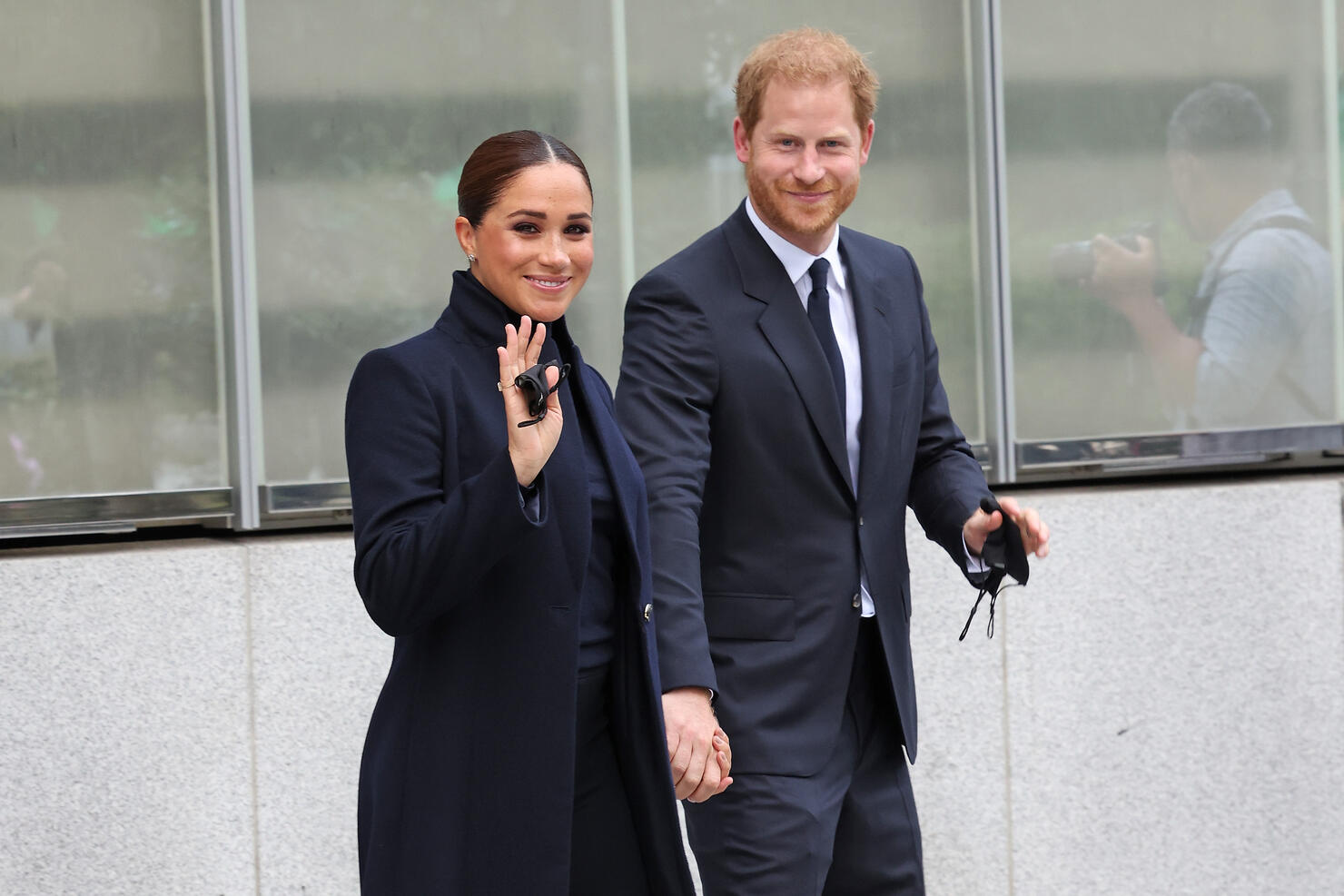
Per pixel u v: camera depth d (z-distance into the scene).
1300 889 18.77
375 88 16.39
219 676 15.52
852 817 11.81
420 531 8.36
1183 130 18.77
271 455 16.16
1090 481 19.14
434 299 16.66
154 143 15.84
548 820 8.88
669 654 10.40
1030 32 18.28
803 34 11.56
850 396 11.80
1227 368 18.97
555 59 17.05
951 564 17.66
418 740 8.91
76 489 15.68
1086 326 18.56
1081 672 18.09
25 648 14.94
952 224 18.20
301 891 15.77
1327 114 19.23
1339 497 18.88
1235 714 18.56
